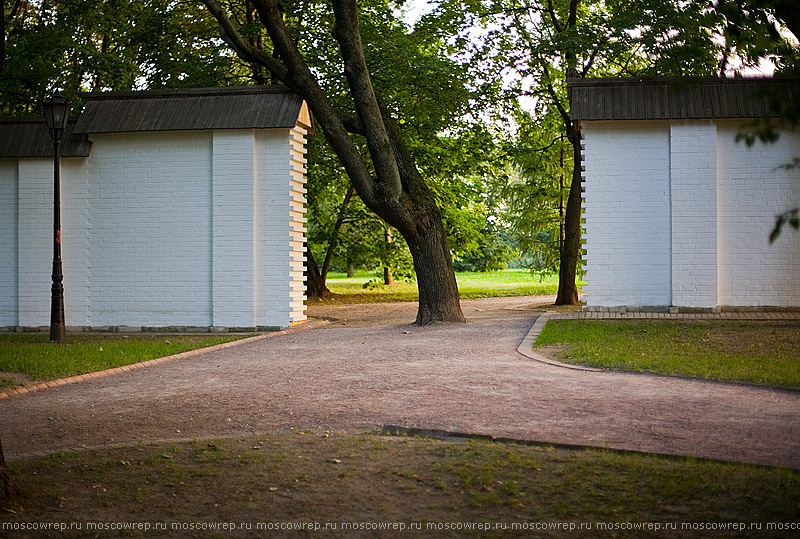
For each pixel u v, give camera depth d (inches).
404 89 892.0
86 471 242.8
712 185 623.5
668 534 184.2
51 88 893.2
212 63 911.7
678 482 217.2
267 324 676.1
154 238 693.9
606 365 418.0
